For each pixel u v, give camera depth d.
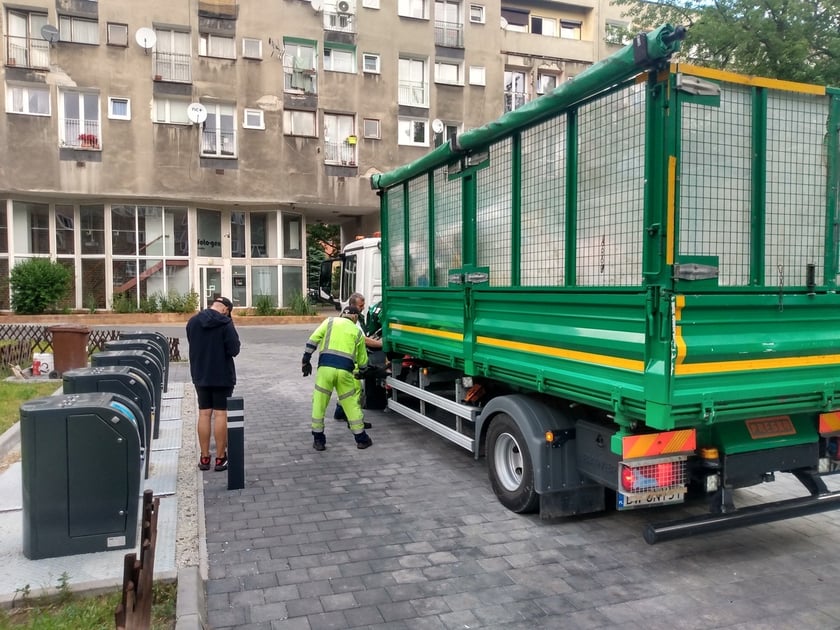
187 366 13.23
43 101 23.94
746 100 3.80
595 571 4.05
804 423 4.19
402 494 5.54
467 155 5.71
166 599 3.52
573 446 4.62
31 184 23.81
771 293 3.86
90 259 25.84
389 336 7.80
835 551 4.37
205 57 25.30
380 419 8.62
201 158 25.38
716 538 4.59
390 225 7.76
